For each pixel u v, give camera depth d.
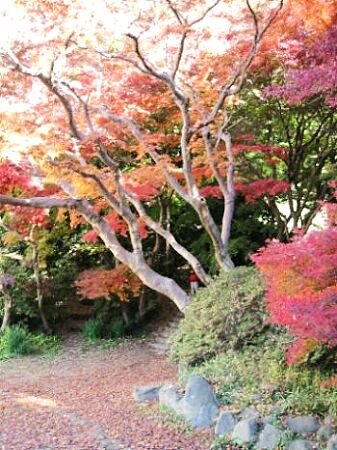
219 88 8.57
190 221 13.45
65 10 6.98
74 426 6.77
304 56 7.92
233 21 7.95
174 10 7.03
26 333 12.42
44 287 12.89
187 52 8.16
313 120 10.66
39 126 7.82
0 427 6.82
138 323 13.10
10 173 8.80
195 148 9.33
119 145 9.26
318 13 7.60
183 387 7.24
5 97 7.69
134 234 8.76
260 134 10.66
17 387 9.07
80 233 13.12
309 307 4.63
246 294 7.55
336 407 5.86
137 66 7.24
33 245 12.45
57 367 10.60
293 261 4.98
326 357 6.54
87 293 11.72
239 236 13.02
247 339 7.43
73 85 8.09
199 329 7.80
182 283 13.78
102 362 10.88
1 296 12.85
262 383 6.74
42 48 7.12
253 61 8.31
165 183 10.12
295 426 5.79
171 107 9.14
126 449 5.98
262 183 9.42
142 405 7.35
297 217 10.86
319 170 10.58
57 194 9.67
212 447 5.90
